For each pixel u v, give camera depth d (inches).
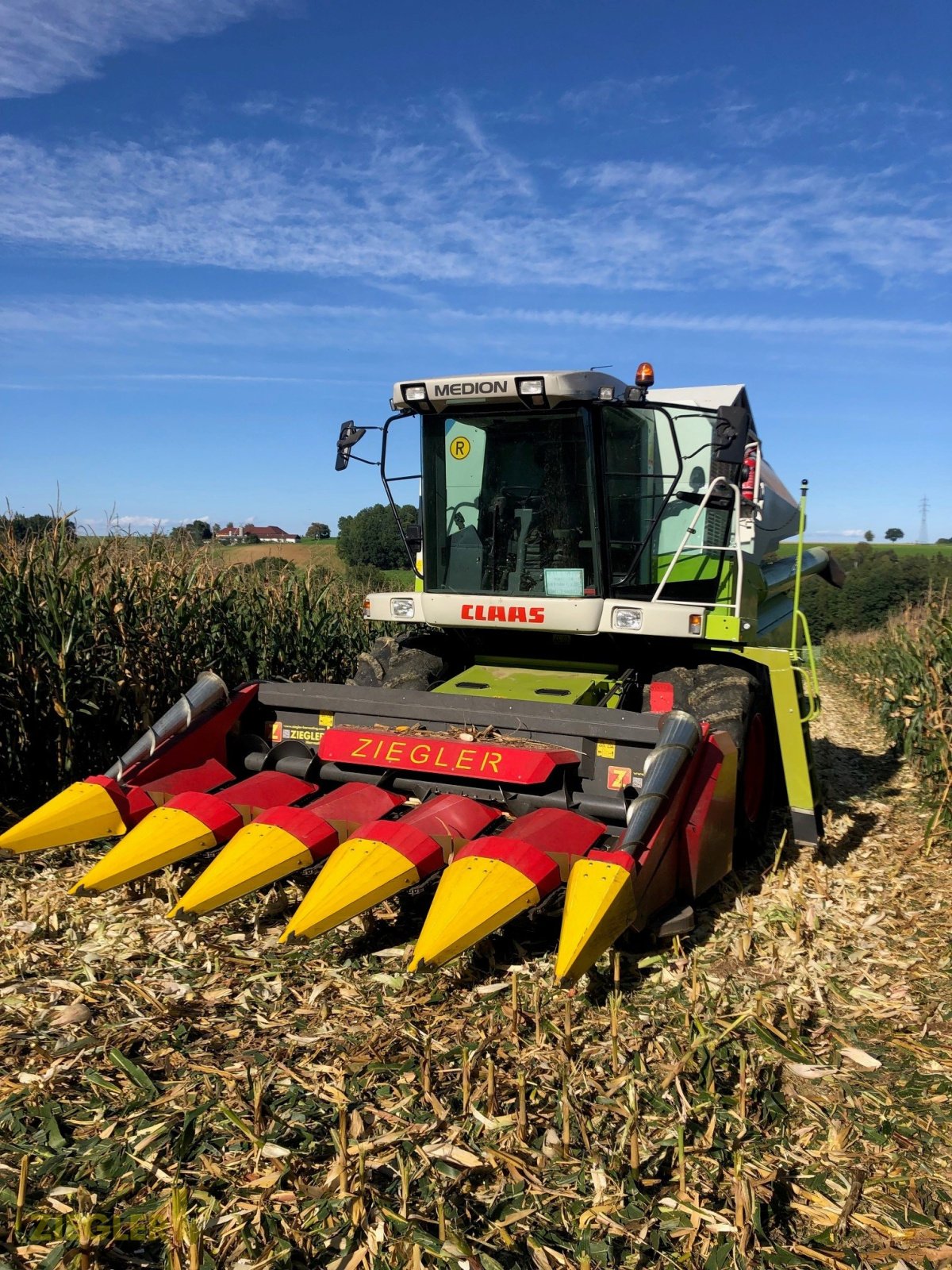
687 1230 99.3
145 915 178.2
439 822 161.2
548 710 182.1
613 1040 128.5
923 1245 100.2
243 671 341.1
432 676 239.0
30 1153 107.8
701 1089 125.3
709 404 265.7
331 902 141.4
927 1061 137.9
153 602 288.5
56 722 251.3
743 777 217.3
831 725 560.1
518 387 208.1
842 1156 115.0
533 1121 117.3
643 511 236.4
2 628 241.6
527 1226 99.7
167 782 189.6
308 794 189.2
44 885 194.7
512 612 221.1
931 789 320.2
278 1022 140.4
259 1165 106.5
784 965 168.2
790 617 335.3
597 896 136.3
